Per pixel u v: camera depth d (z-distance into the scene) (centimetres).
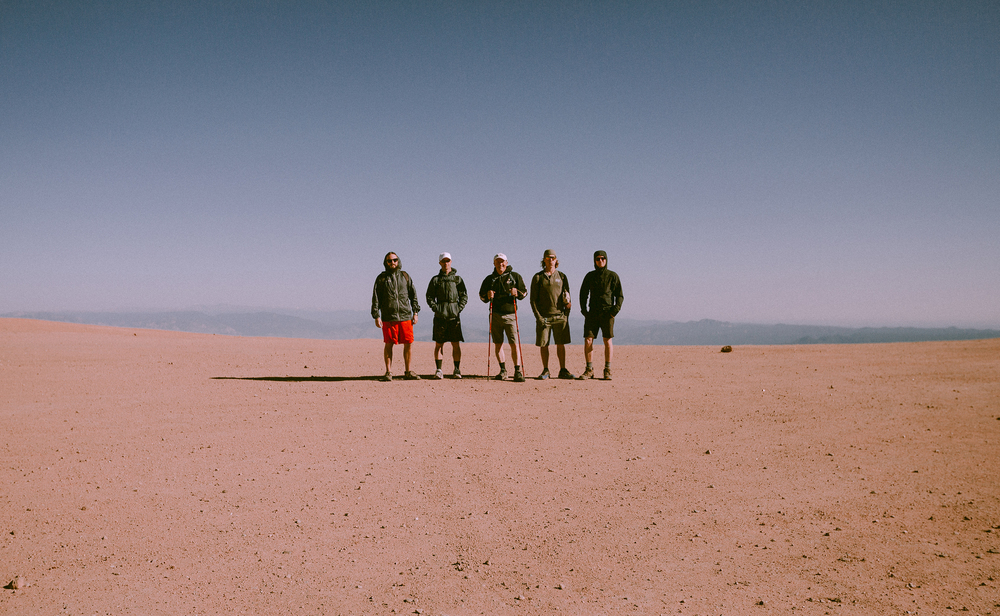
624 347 1731
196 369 1136
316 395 846
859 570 315
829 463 513
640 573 317
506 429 649
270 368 1175
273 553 343
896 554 334
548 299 1012
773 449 561
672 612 274
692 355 1434
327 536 368
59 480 468
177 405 771
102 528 375
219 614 273
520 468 512
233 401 800
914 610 272
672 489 456
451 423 677
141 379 993
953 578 303
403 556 341
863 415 693
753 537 364
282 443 588
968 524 374
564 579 311
